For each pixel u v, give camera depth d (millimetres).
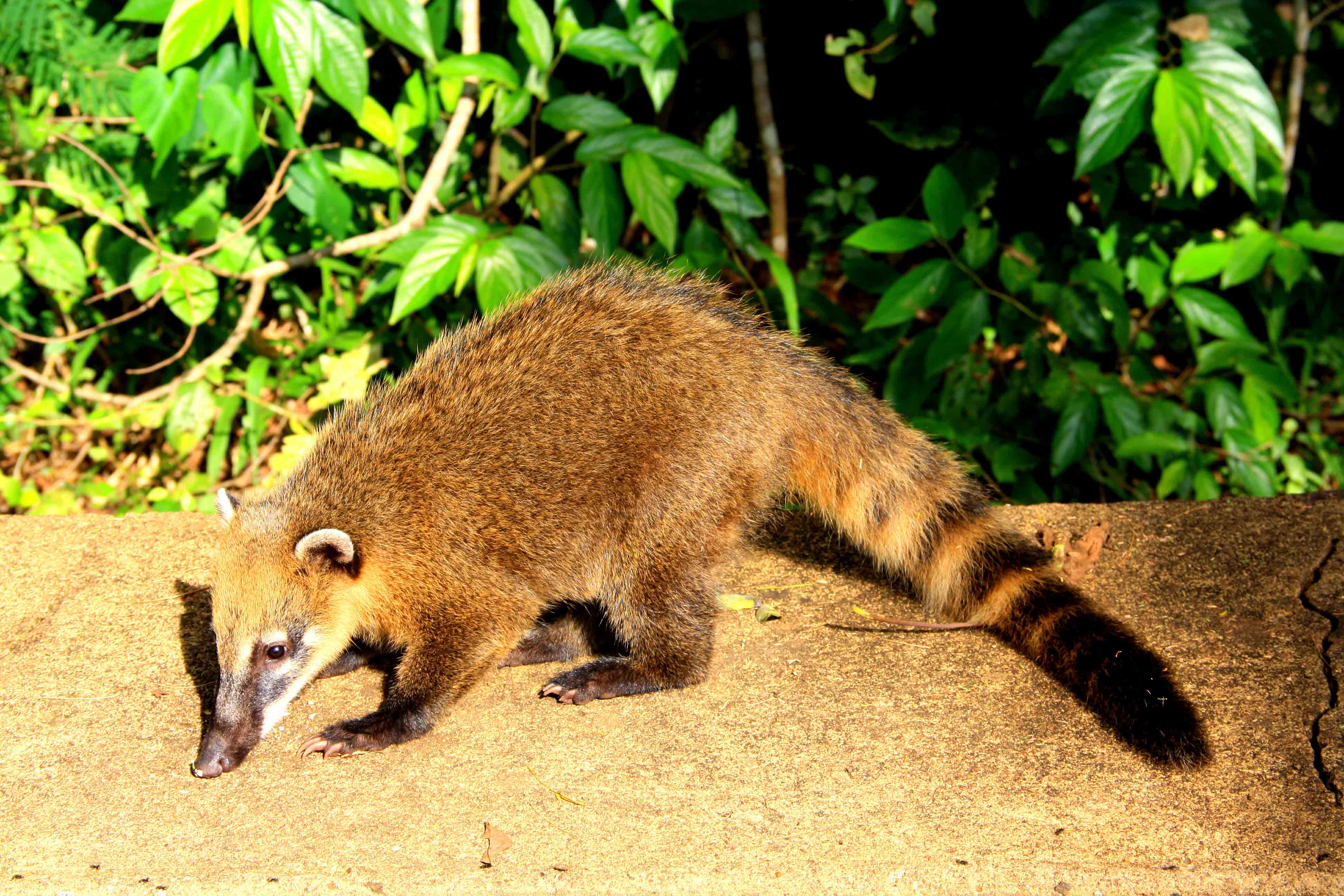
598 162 3240
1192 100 3170
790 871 2672
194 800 2756
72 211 3512
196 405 3406
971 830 2701
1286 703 2811
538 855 2691
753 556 3061
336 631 2869
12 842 2713
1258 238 3402
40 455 3643
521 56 3381
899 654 2902
